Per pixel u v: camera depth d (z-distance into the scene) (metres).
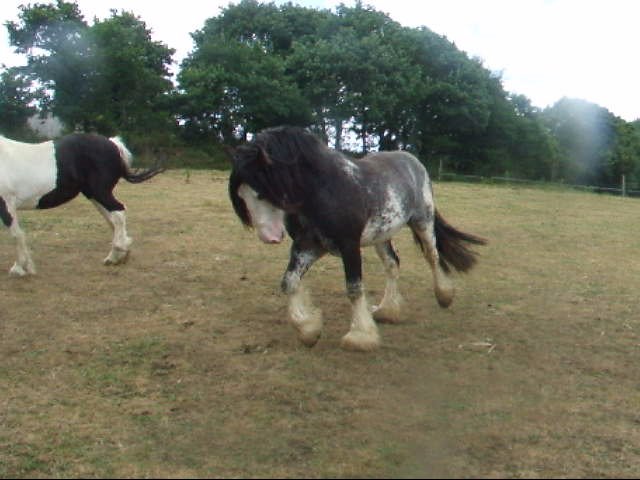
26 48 26.83
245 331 5.52
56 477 3.24
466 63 32.34
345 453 3.48
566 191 23.89
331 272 7.76
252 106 29.23
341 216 4.75
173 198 14.12
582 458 3.47
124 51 27.34
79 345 5.13
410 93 30.34
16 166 6.80
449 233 6.11
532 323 5.91
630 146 31.89
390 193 5.21
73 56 26.48
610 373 4.71
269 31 37.75
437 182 25.31
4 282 6.91
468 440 3.64
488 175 31.06
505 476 3.27
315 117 31.00
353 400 4.16
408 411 4.01
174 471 3.29
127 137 26.94
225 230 10.24
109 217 7.57
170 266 7.82
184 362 4.80
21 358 4.86
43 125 29.75
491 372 4.68
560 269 8.27
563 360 4.95
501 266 8.38
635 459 3.47
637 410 4.09
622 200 20.98
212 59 30.89
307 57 31.09
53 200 7.06
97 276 7.26
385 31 33.88
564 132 31.97
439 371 4.68
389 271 5.83
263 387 4.35
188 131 29.77
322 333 5.50
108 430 3.74
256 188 4.51
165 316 5.91
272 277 7.41
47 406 4.06
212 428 3.77
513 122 32.06
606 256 9.28
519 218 13.25
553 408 4.08
